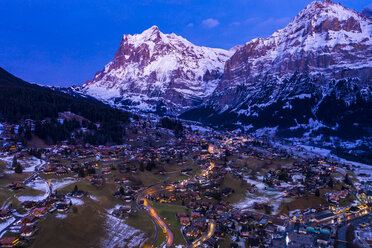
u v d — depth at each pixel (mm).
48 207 139375
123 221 143625
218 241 131500
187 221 147375
